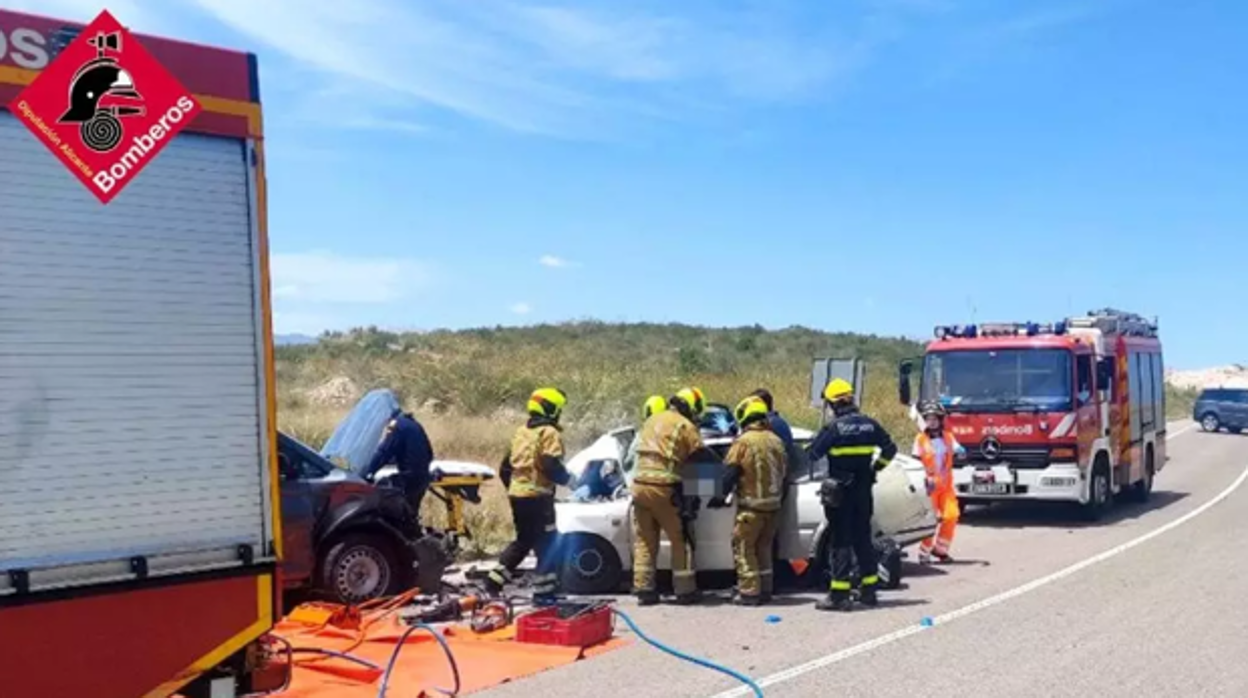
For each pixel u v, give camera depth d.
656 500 10.95
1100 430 18.11
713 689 7.88
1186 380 96.81
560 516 11.84
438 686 8.02
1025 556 14.01
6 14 5.58
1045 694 7.64
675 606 11.02
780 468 11.07
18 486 5.48
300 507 10.50
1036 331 18.09
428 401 31.50
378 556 11.05
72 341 5.68
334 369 39.50
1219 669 8.27
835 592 10.62
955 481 17.59
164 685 5.93
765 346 70.38
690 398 11.30
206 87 6.20
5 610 5.43
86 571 5.68
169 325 6.00
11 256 5.52
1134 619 10.02
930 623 9.91
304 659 8.52
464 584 12.21
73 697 5.62
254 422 6.30
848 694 7.68
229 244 6.24
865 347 73.38
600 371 33.97
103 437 5.75
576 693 7.82
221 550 6.14
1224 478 25.69
